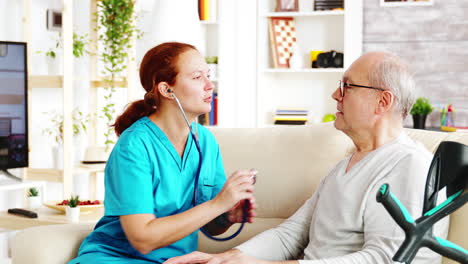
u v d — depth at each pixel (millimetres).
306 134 2121
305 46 4609
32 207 3186
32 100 3811
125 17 3834
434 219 895
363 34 4652
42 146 3896
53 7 3959
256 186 2104
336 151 2045
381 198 875
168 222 1531
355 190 1612
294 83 4641
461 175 898
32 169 3564
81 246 1728
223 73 4566
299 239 1825
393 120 1645
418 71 4570
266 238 1790
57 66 3791
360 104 1648
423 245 895
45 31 3904
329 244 1657
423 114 4309
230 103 4590
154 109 1730
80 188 4332
